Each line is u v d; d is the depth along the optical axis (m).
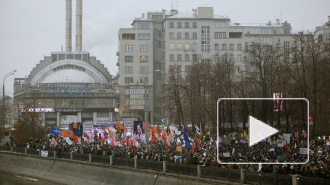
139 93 168.50
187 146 46.94
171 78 109.12
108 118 177.75
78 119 175.88
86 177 51.47
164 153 49.69
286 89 72.69
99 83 187.75
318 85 69.50
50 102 174.62
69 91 176.50
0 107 111.38
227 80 91.06
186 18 168.62
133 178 44.56
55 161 59.06
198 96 97.25
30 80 199.88
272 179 31.73
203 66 100.19
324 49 70.38
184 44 168.25
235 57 167.62
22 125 80.94
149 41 169.62
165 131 62.44
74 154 56.69
